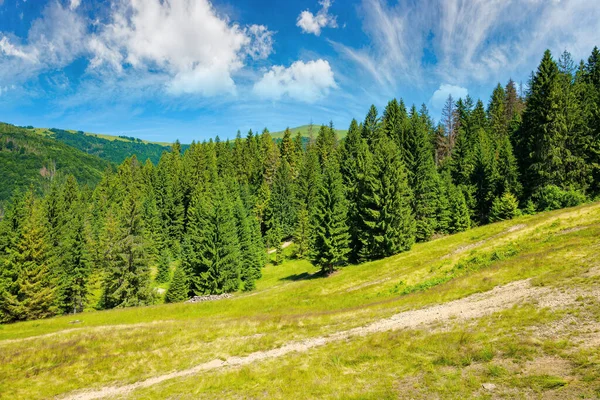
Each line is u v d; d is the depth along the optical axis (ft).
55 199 217.56
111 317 105.81
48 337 77.00
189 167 374.02
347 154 265.34
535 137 181.06
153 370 55.62
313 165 305.73
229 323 76.64
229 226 177.37
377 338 50.11
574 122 171.63
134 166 435.94
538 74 180.65
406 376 36.58
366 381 37.63
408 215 152.66
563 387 27.50
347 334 57.77
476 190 221.05
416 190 192.13
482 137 264.52
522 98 322.75
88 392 50.06
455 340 41.75
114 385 51.65
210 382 46.01
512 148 219.61
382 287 93.66
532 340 36.27
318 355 49.55
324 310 84.12
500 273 66.95
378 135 254.27
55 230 205.67
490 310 49.55
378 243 147.84
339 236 145.48
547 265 61.98
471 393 30.22
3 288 143.43
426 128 316.60
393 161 155.74
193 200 315.17
